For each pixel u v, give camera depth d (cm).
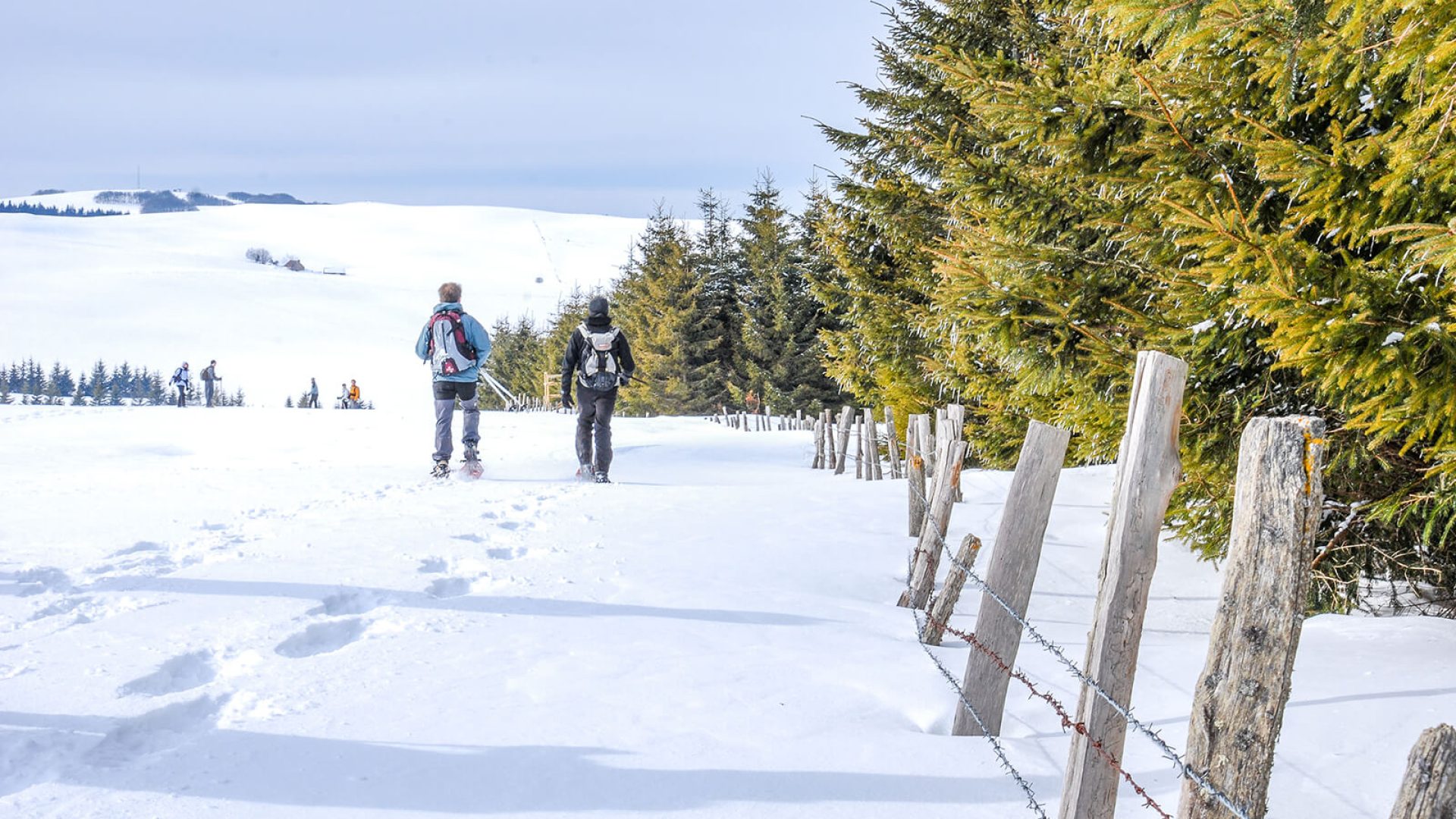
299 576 557
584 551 677
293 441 1686
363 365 14400
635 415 5050
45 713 337
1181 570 682
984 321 669
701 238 5112
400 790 295
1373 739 344
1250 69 522
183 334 15550
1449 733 179
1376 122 514
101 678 371
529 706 368
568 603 529
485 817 281
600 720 355
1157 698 400
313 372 13812
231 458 1396
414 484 1036
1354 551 601
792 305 4456
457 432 1866
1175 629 561
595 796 296
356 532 710
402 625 474
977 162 779
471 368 1116
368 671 403
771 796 299
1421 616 559
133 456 1410
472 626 476
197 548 638
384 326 17125
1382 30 443
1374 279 436
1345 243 512
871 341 1588
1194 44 501
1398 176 415
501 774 309
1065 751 346
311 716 351
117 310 16488
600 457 1129
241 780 297
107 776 295
